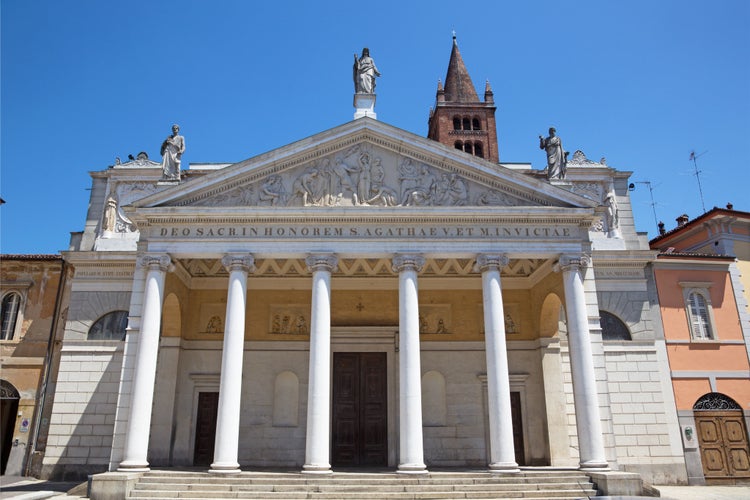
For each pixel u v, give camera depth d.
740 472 28.50
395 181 25.31
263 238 24.08
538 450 28.03
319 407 21.84
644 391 29.23
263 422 28.30
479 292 30.30
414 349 22.64
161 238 24.14
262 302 29.92
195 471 22.09
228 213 24.09
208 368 28.83
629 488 20.47
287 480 20.42
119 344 29.53
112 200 32.12
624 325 30.31
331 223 24.36
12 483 26.55
